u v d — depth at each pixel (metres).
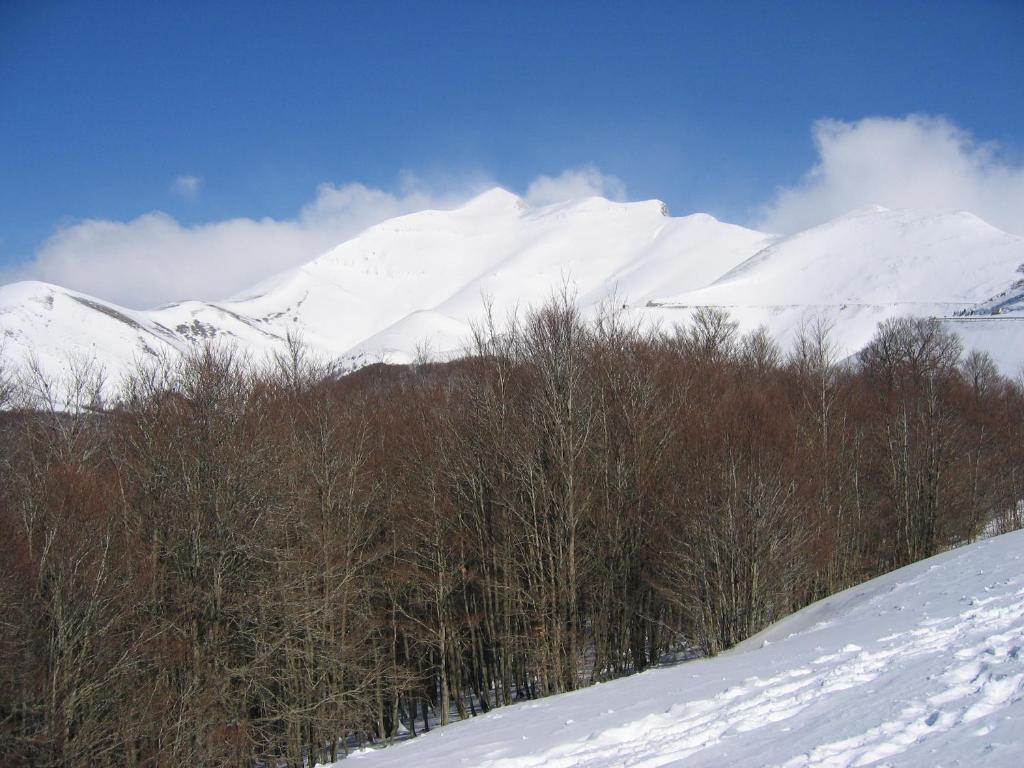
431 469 25.80
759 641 20.81
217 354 26.52
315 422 25.23
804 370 41.47
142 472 20.78
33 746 16.12
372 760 12.89
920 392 40.09
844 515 32.66
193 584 20.12
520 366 26.98
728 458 24.98
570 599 23.06
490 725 14.20
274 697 22.31
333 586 23.48
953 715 8.47
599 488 25.52
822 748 8.16
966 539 39.22
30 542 17.02
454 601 26.91
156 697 18.77
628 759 9.27
